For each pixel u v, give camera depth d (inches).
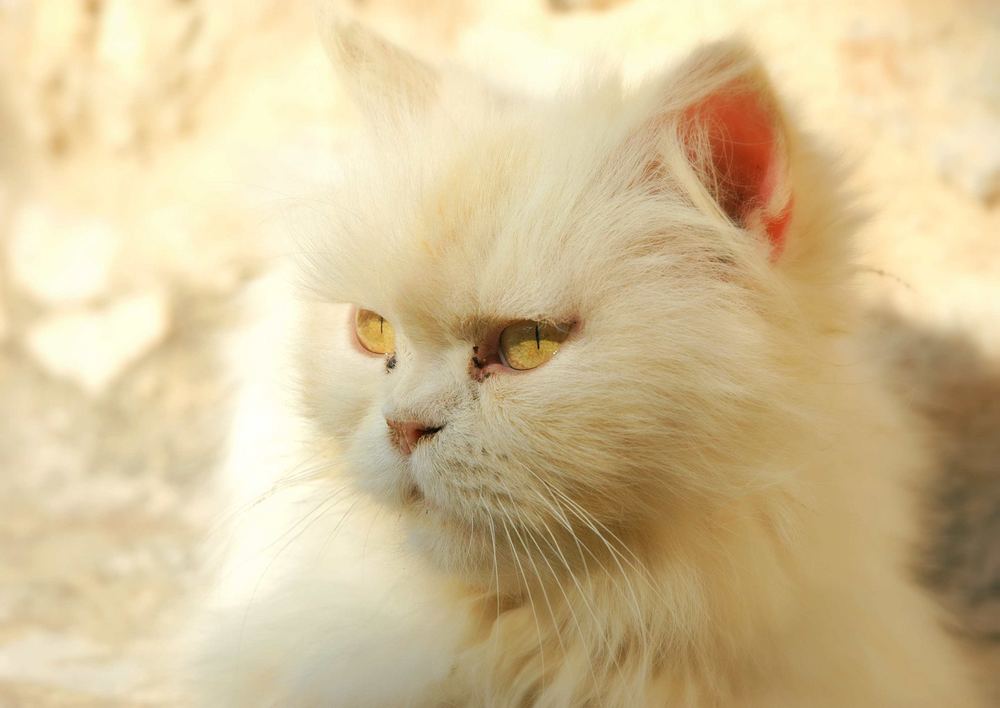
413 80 28.4
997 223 37.7
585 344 24.7
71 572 37.5
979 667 32.0
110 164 50.4
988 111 37.8
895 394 31.6
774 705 26.3
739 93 25.0
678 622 25.7
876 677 27.1
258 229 35.4
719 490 25.2
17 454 46.4
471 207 24.8
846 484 26.4
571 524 25.2
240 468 31.3
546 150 25.3
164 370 47.9
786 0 39.5
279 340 30.0
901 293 37.5
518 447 24.7
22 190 51.5
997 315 37.2
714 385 24.9
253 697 27.8
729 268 25.4
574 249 24.7
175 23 49.2
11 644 33.3
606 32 42.1
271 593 28.4
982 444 36.1
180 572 37.3
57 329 49.5
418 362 25.2
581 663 26.2
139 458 46.0
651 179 25.6
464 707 26.8
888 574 28.1
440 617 26.9
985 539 35.4
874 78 38.5
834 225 26.1
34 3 50.5
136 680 31.5
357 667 26.8
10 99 51.2
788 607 26.0
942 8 38.1
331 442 26.8
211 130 48.9
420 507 25.7
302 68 47.1
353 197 26.1
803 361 25.6
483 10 44.5
